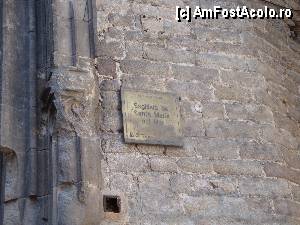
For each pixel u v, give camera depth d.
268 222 4.60
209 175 4.60
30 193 4.16
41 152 4.27
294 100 5.49
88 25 4.49
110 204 4.29
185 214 4.42
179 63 4.90
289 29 5.80
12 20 4.60
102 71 4.66
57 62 4.30
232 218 4.51
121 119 4.54
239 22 5.27
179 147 4.61
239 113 4.90
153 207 4.37
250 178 4.69
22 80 4.47
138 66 4.77
